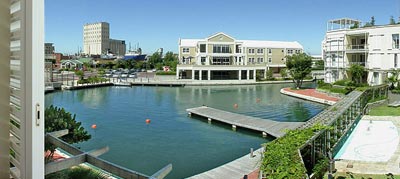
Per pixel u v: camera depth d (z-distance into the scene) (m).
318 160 9.55
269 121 21.14
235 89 46.38
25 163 1.69
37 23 1.56
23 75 1.64
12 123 1.92
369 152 12.39
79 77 53.78
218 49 59.56
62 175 3.77
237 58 60.69
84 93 40.47
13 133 1.88
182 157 14.89
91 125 21.84
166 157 14.88
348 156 11.91
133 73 67.25
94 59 104.62
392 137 14.74
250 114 26.94
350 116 16.64
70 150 3.61
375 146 13.29
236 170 11.34
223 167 11.66
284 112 27.89
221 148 16.42
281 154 5.48
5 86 1.87
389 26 33.75
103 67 84.56
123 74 63.44
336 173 9.65
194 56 63.44
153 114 26.17
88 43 136.50
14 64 1.81
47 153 5.52
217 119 22.41
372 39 35.38
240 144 17.17
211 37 59.06
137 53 123.44
